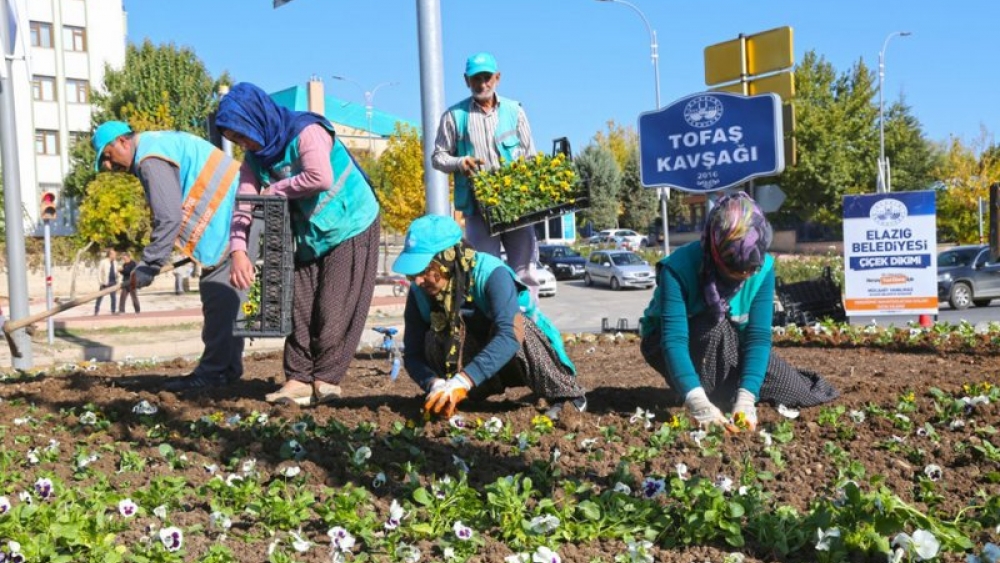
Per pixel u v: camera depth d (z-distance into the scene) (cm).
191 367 857
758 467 385
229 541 316
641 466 388
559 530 315
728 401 486
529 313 493
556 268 4175
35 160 5322
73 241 3916
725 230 429
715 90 1078
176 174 573
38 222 5053
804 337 902
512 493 329
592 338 964
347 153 552
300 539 304
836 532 288
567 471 383
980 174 4450
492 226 714
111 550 295
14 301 1174
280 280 525
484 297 462
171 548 296
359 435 443
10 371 852
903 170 5784
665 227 3353
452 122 730
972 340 826
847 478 362
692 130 1012
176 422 481
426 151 797
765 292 464
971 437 426
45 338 1705
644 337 504
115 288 581
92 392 582
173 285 4119
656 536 316
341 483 377
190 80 5109
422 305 491
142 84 5053
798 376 491
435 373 499
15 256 1175
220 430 462
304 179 522
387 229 4128
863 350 809
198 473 393
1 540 305
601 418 478
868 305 1214
